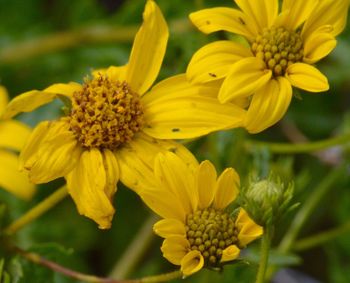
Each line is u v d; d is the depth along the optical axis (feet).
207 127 0.71
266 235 0.69
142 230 0.93
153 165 0.71
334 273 0.96
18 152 0.92
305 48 0.71
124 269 0.93
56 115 0.95
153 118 0.72
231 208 0.73
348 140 0.81
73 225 0.97
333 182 0.89
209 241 0.69
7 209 0.78
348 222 0.88
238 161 0.84
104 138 0.71
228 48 0.71
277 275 0.98
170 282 0.91
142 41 0.72
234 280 0.84
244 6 0.72
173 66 0.91
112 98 0.72
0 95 0.87
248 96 0.70
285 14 0.71
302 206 0.98
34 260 0.77
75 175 0.71
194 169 0.70
